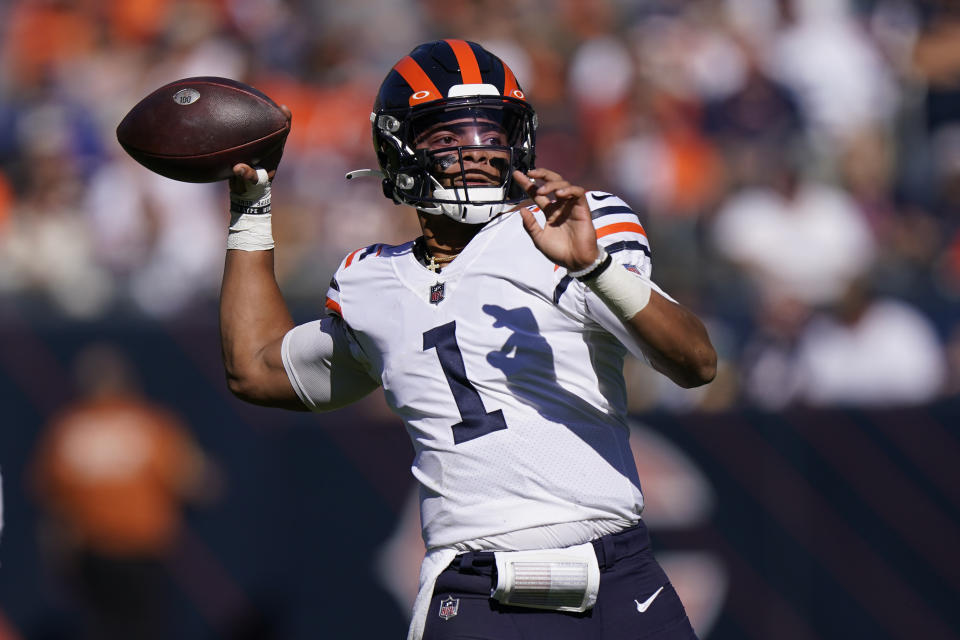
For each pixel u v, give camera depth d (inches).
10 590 756.6
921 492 776.3
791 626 765.3
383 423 762.2
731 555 767.1
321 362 407.8
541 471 358.6
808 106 1093.1
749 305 896.3
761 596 764.6
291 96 1089.4
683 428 773.9
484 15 1153.4
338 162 1047.6
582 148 1049.5
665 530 765.3
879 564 774.5
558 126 1061.8
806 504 773.3
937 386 873.5
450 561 363.6
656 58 1092.5
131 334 783.7
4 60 1162.6
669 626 366.0
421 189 383.6
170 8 1173.1
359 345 394.9
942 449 776.9
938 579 769.6
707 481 770.8
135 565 759.1
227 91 417.7
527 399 362.9
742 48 1115.3
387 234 955.3
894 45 1149.7
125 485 762.2
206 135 409.1
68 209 1006.4
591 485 361.4
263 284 428.5
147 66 1147.9
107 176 1019.9
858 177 1048.8
